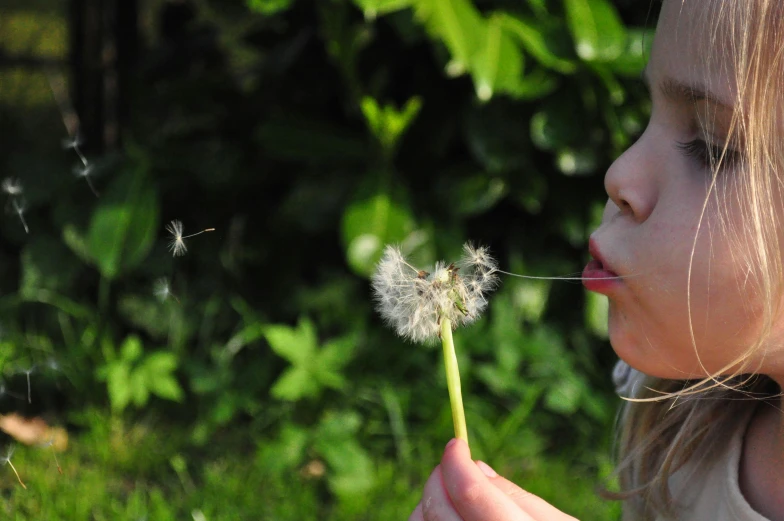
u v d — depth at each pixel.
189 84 3.47
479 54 2.57
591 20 2.62
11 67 3.89
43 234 3.25
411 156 3.09
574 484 2.64
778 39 0.87
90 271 3.27
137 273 3.20
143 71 3.73
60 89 4.02
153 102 3.56
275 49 3.45
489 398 2.97
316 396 2.81
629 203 1.01
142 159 3.12
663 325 1.00
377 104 3.10
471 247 1.17
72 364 2.92
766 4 0.87
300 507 2.42
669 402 1.28
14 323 3.02
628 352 1.06
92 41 3.71
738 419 1.18
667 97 0.98
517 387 2.87
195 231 3.31
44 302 3.14
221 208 3.36
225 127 3.43
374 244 2.72
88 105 3.72
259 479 2.54
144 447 2.69
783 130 0.88
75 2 3.72
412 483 2.62
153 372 2.77
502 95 2.90
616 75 2.80
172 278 3.23
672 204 0.97
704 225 0.94
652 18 2.79
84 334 3.00
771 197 0.90
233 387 2.92
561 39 2.73
